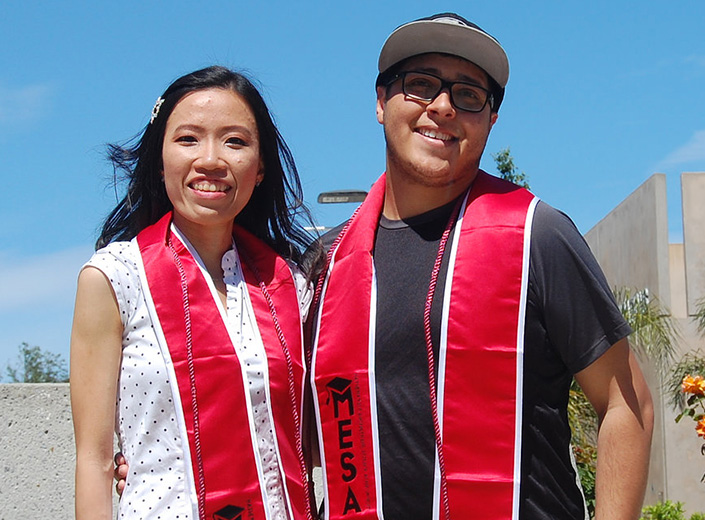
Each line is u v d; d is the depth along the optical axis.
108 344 2.65
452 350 2.74
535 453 2.71
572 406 7.05
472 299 2.76
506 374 2.72
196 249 2.89
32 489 4.07
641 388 2.70
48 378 19.92
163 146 2.86
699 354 13.01
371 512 2.78
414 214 2.97
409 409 2.75
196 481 2.63
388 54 2.96
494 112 3.05
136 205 3.04
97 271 2.67
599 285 2.68
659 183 13.58
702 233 13.36
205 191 2.78
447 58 2.90
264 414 2.76
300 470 2.83
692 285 13.34
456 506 2.69
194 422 2.65
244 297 2.89
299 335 2.93
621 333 2.64
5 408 4.08
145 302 2.71
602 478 2.65
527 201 2.85
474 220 2.86
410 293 2.83
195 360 2.70
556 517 2.71
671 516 9.41
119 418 2.67
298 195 3.18
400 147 2.90
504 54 2.93
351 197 6.90
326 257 3.07
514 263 2.76
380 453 2.78
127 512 2.59
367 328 2.85
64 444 4.11
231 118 2.82
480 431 2.70
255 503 2.68
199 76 2.87
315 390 2.94
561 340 2.70
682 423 12.62
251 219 3.18
